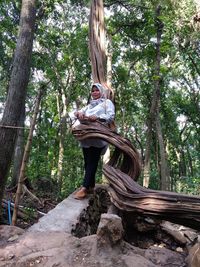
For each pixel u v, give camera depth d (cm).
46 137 1653
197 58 1451
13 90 550
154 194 353
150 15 1020
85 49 1372
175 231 454
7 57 1480
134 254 304
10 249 315
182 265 320
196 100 2050
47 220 386
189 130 2602
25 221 593
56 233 344
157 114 1220
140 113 2134
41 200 866
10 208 580
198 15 947
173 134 2305
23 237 339
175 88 2147
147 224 467
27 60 575
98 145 454
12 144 510
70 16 1453
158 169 1942
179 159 2527
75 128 449
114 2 1091
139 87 1764
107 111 445
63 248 308
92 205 477
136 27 1131
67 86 1536
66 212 414
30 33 587
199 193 923
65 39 1409
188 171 2748
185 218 330
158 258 322
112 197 387
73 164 1623
